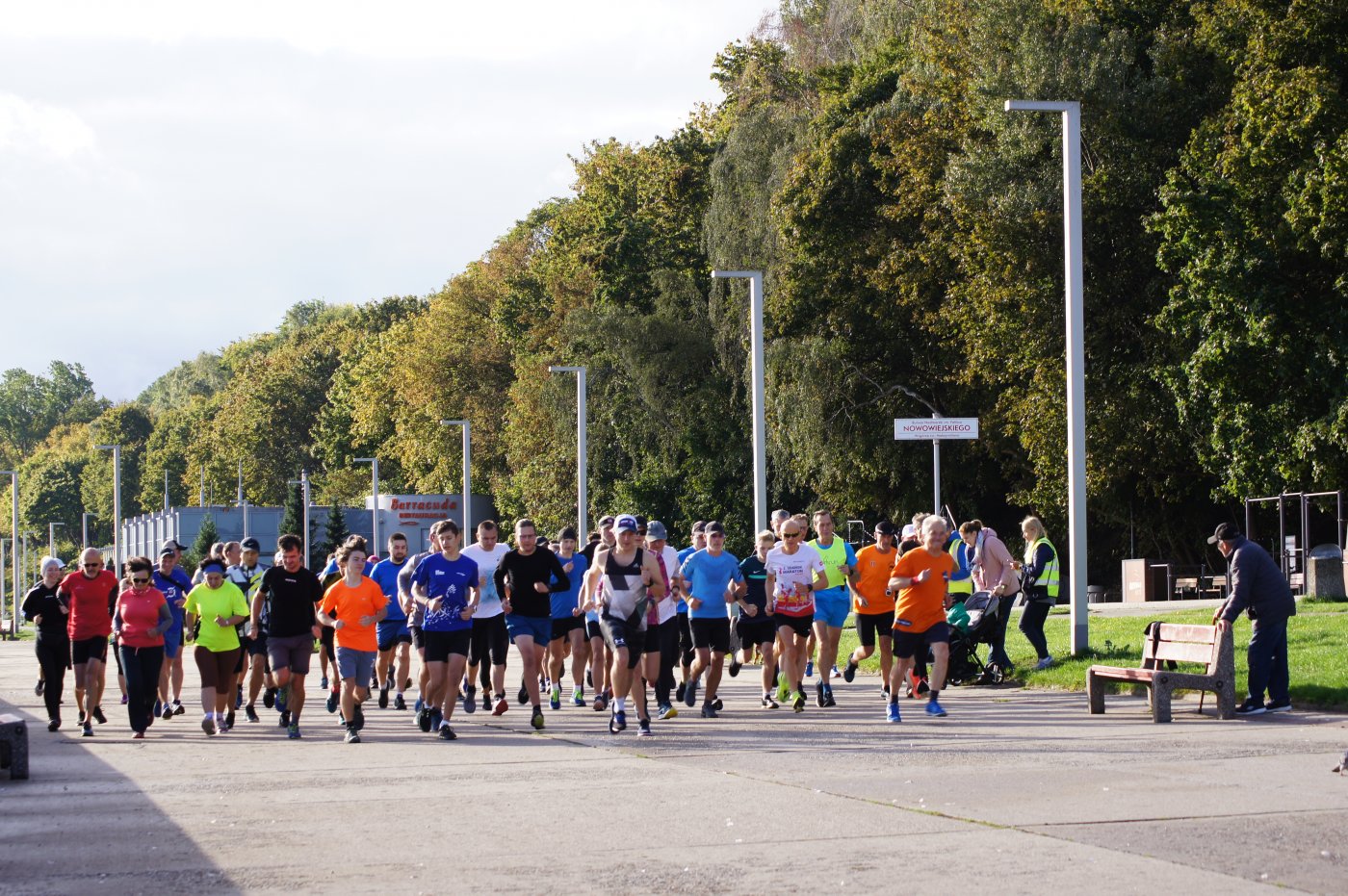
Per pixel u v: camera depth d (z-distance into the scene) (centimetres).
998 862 1360
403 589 3088
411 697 3862
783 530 3014
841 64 9225
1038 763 2081
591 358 11131
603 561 2720
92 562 3048
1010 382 7719
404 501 15538
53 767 2381
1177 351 6762
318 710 3550
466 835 1589
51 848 1578
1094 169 7125
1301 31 6056
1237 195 6162
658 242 11631
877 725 2720
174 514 18112
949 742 2391
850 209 8369
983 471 8931
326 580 3588
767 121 9206
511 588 2836
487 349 15638
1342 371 5922
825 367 8406
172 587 3419
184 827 1702
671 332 10406
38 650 3122
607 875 1352
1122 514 8219
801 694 3008
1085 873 1305
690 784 1953
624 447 10856
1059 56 6931
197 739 2859
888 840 1489
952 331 7944
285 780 2125
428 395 15888
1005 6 7194
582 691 3359
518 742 2588
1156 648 2856
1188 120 6994
